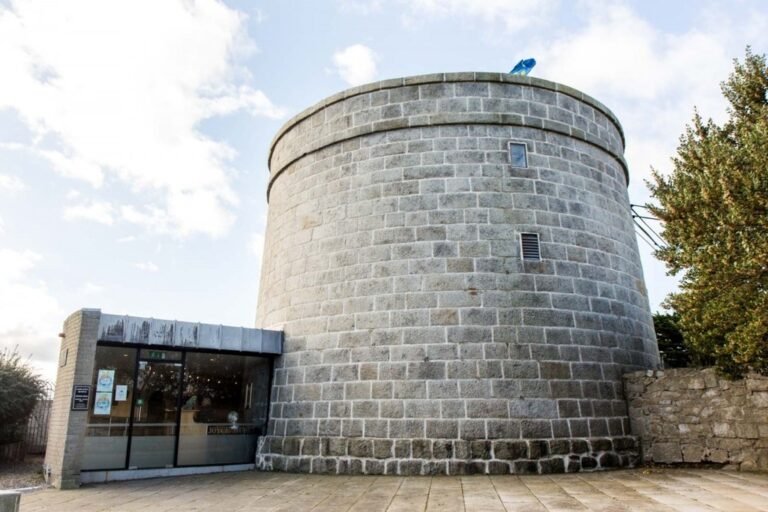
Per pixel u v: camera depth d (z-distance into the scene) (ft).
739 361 33.47
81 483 37.55
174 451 41.63
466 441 37.99
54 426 41.63
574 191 46.11
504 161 44.91
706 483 32.60
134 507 29.27
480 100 46.39
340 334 43.14
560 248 43.65
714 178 34.17
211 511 27.91
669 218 37.96
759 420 37.04
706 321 34.99
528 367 39.83
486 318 40.68
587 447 39.11
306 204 49.37
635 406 41.83
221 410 44.32
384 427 39.47
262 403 46.06
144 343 41.04
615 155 51.34
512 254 42.47
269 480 37.65
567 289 42.73
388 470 38.45
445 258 42.29
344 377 41.91
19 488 38.34
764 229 32.07
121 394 40.52
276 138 56.39
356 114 48.32
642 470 38.58
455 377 39.45
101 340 39.52
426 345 40.47
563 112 47.93
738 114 40.83
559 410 39.34
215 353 44.91
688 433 39.47
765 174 32.12
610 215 48.11
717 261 32.99
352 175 47.03
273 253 52.90
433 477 36.96
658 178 40.60
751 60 40.91
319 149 49.85
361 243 44.68
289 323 46.68
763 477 34.37
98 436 39.11
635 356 44.75
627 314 45.62
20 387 58.34
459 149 45.14
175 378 42.88
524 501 28.37
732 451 37.76
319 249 46.70
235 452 44.21
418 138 45.93
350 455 39.78
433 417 38.83
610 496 29.17
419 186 44.57
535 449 37.91
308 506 28.66
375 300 42.68
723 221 33.06
